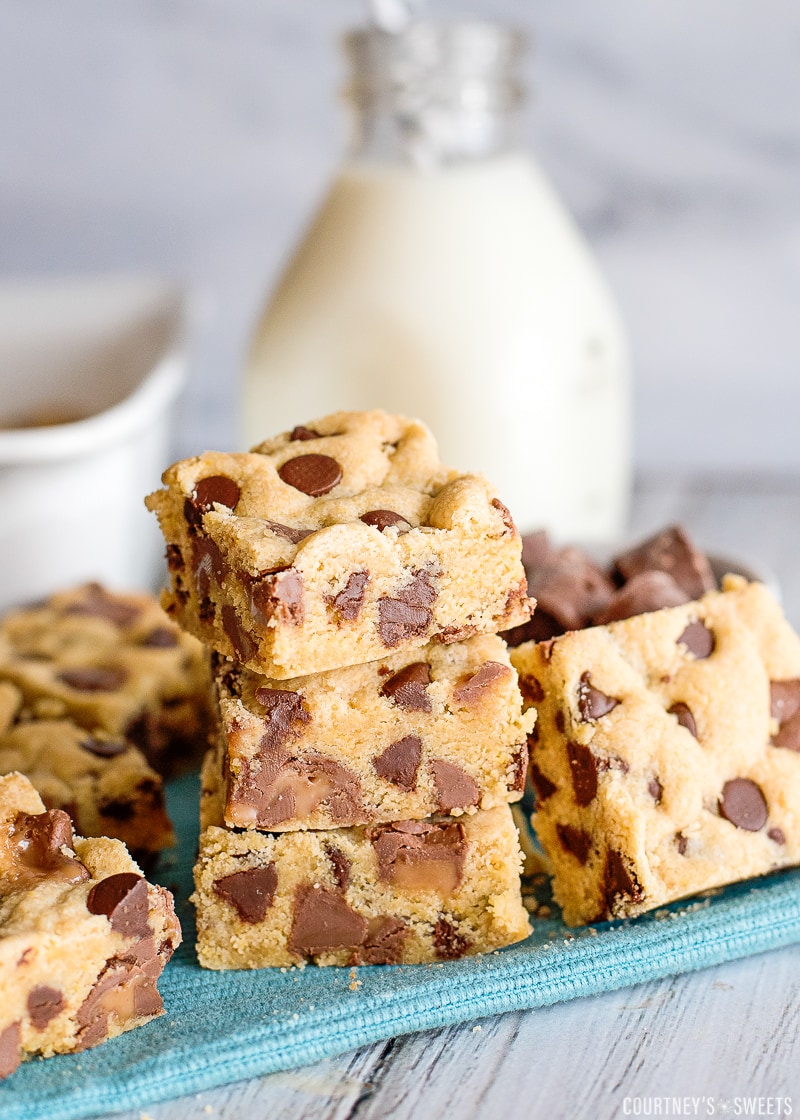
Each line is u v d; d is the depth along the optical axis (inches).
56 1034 15.5
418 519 16.5
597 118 26.6
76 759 18.0
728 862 16.8
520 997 15.9
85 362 24.9
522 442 21.6
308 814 16.4
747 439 28.1
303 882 16.5
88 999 15.6
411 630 16.3
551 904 17.3
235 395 28.7
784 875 17.1
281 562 16.0
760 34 25.9
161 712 19.4
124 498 22.4
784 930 16.4
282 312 21.8
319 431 17.5
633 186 26.9
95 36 26.8
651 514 25.7
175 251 28.0
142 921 15.7
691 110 26.4
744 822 16.9
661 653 17.3
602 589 18.5
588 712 16.9
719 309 27.5
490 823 16.5
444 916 16.6
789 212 26.8
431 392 21.4
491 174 21.8
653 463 28.5
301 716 16.3
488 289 21.4
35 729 18.5
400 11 22.6
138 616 20.6
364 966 16.6
